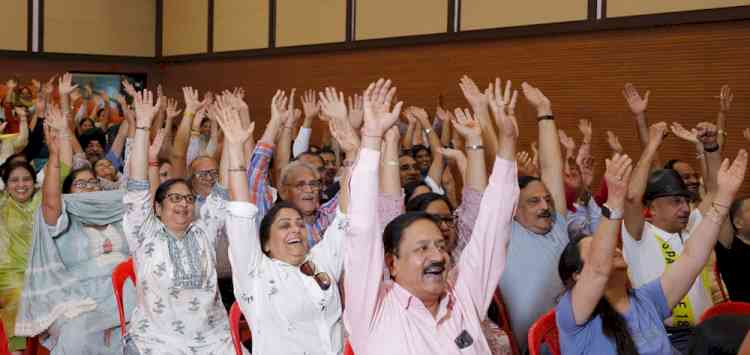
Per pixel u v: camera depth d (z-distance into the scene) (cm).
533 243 402
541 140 446
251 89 1317
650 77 800
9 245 534
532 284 395
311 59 1203
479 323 299
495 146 452
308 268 357
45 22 1391
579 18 849
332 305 357
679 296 332
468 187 408
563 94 874
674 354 340
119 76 1481
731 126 741
